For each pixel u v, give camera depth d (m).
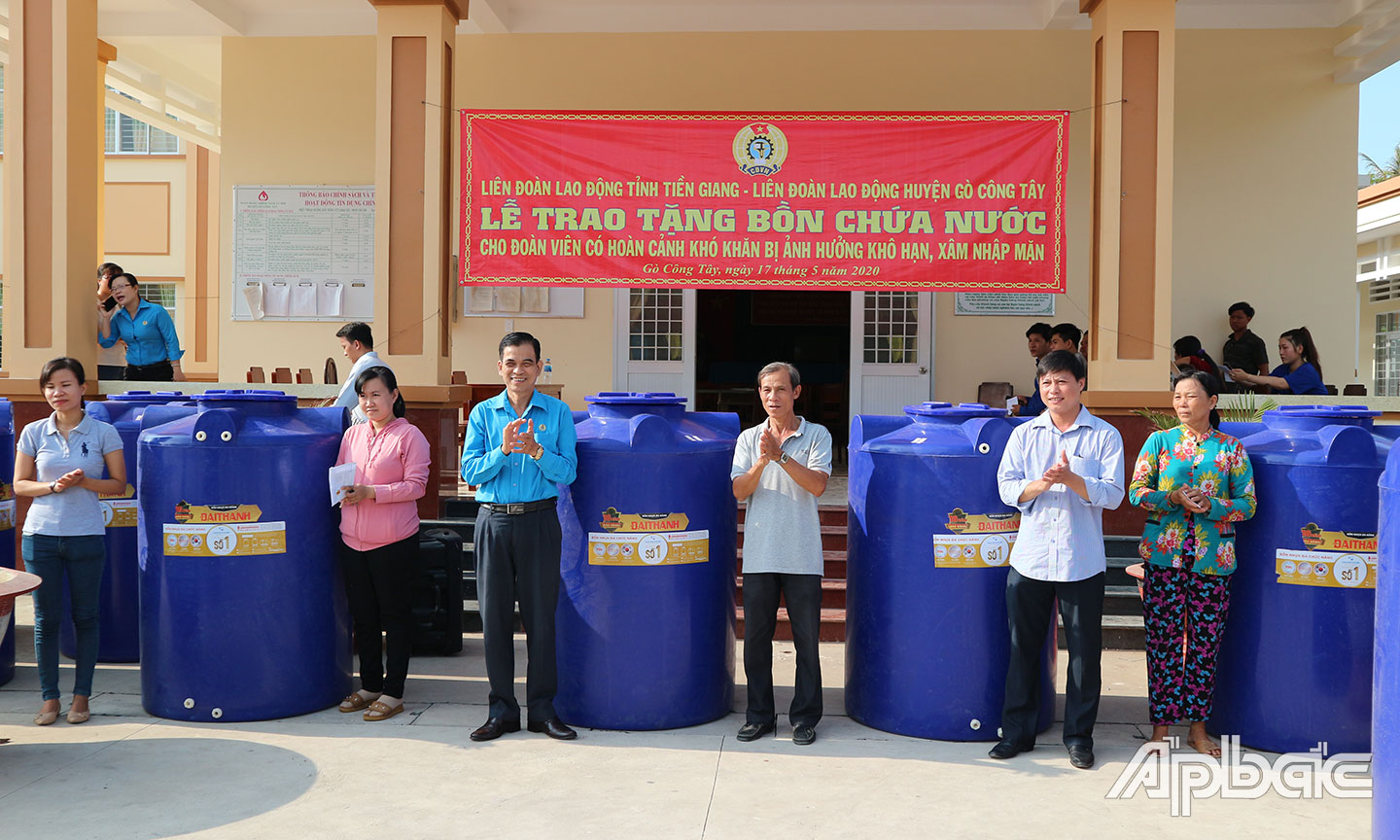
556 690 4.59
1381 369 16.67
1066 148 6.60
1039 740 4.55
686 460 4.64
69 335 7.06
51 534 4.70
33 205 7.05
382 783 4.00
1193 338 8.45
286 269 10.27
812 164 6.72
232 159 10.27
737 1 9.68
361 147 10.20
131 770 4.13
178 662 4.72
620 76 10.02
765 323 14.45
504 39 10.04
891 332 10.07
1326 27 9.69
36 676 5.55
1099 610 4.23
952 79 9.86
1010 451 4.34
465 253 6.88
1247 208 9.85
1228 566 4.28
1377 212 14.82
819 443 4.49
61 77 7.02
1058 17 9.30
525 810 3.75
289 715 4.79
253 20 10.13
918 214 6.68
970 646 4.48
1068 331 7.36
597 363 10.24
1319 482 4.24
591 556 4.61
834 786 4.00
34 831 3.55
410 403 6.92
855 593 4.78
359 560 4.79
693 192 6.78
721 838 3.52
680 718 4.68
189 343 16.56
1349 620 4.23
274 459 4.73
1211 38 9.81
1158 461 4.41
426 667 5.71
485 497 4.46
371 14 10.03
